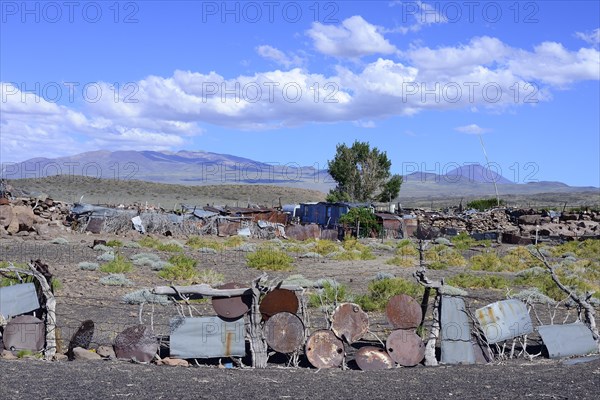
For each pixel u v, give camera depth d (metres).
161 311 20.03
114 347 14.27
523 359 15.66
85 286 24.33
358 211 67.38
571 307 22.66
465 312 15.30
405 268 36.03
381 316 20.58
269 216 69.81
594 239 61.00
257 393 11.81
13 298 14.06
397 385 12.77
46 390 11.31
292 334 14.47
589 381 13.16
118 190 125.06
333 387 12.49
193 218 61.69
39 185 119.81
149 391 11.61
